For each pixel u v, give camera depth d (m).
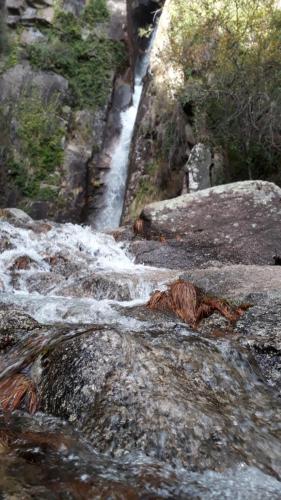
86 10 19.17
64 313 4.49
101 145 18.00
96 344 2.90
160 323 4.14
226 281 5.16
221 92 12.22
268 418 2.88
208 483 2.21
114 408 2.55
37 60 17.81
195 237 8.07
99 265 6.91
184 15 13.51
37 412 2.73
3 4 18.02
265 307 4.41
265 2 12.31
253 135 12.02
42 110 17.06
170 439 2.41
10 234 7.17
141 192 14.90
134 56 20.33
